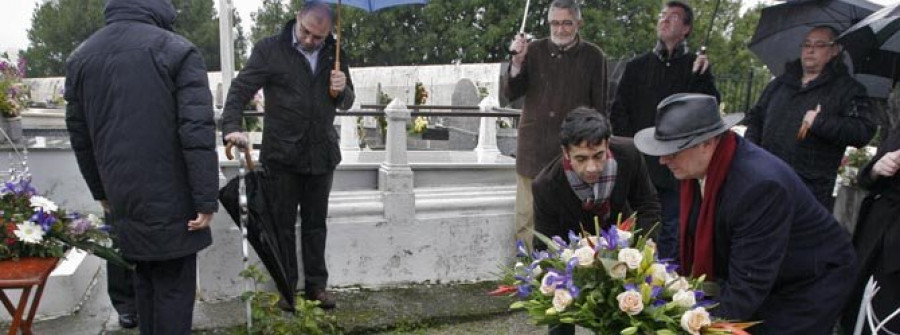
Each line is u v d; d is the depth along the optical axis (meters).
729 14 19.70
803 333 1.97
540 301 1.71
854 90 2.89
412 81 11.34
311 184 3.27
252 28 27.39
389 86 11.53
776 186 1.77
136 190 2.35
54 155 5.50
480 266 4.05
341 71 3.20
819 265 1.94
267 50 3.04
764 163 1.83
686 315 1.53
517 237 3.78
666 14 3.45
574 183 2.40
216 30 31.75
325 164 3.21
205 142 2.39
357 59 22.59
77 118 2.49
